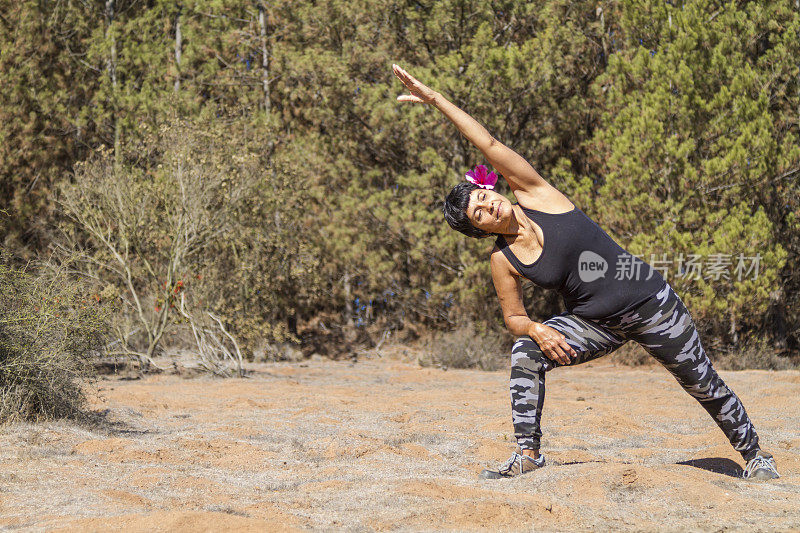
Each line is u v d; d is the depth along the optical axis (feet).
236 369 41.01
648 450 18.15
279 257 54.44
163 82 61.72
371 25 57.16
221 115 59.62
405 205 55.31
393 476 14.96
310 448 18.65
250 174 47.26
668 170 48.39
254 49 63.77
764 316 53.78
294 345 60.70
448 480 14.24
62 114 57.62
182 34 63.57
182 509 12.30
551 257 13.17
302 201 56.49
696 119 49.44
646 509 12.02
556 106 54.44
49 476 14.37
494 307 54.39
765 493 12.97
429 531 10.87
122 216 43.52
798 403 27.02
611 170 50.65
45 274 24.06
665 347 13.52
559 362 13.85
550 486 13.23
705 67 50.14
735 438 14.40
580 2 56.44
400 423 23.58
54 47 59.06
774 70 51.52
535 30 56.49
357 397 30.99
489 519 11.32
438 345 51.90
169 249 45.34
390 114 54.44
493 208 13.15
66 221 53.57
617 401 29.09
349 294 61.87
